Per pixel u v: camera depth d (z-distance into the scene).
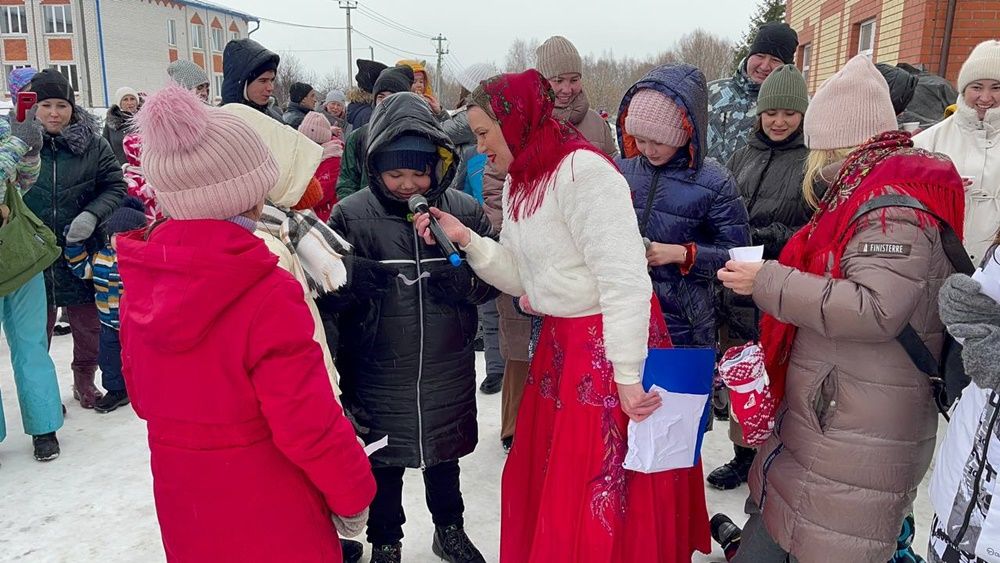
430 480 2.44
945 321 1.44
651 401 1.81
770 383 1.94
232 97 3.31
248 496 1.47
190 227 1.39
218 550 1.50
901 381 1.70
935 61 6.02
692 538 2.17
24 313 3.24
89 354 3.95
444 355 2.21
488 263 2.06
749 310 2.93
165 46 33.34
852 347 1.73
